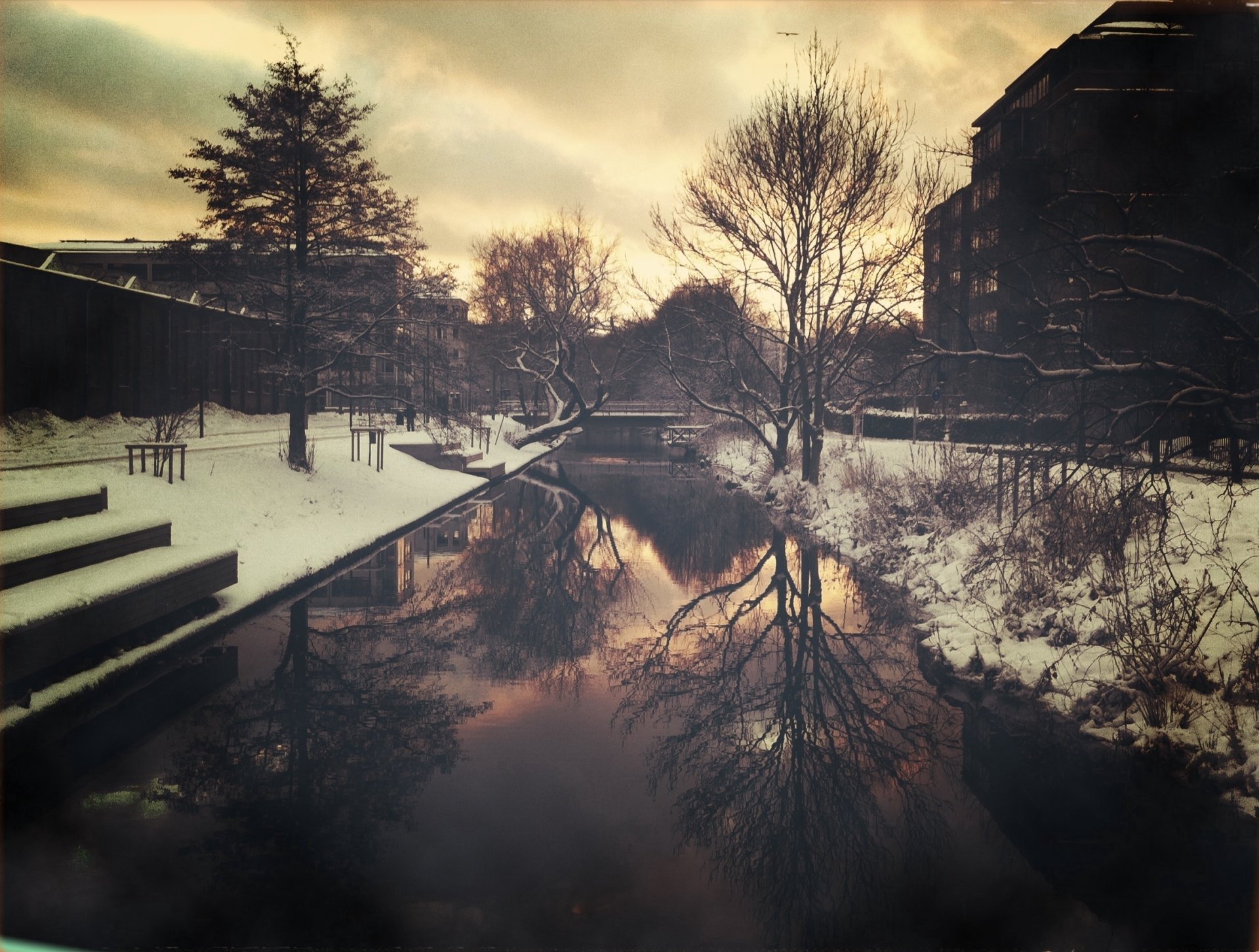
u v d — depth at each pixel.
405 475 35.47
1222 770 8.34
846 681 12.06
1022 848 7.19
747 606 17.08
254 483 23.27
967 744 9.59
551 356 64.31
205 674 11.92
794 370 34.19
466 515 31.11
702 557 22.67
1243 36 15.55
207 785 8.28
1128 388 13.26
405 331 29.38
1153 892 6.55
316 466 28.83
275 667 12.29
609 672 12.45
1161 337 13.27
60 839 7.16
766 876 6.69
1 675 8.77
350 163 27.06
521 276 64.69
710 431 64.50
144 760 8.88
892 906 6.26
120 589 10.94
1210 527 13.95
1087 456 12.27
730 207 30.41
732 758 9.13
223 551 14.41
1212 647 10.34
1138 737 9.19
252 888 6.41
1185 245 10.45
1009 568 15.21
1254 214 12.70
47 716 9.48
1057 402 14.05
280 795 8.10
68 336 33.03
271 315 27.16
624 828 7.49
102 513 14.48
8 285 30.23
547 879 6.61
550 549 23.95
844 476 29.55
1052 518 15.66
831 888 6.48
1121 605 11.71
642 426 84.25
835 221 29.84
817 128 28.89
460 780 8.48
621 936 5.86
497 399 79.06
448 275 27.88
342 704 10.80
